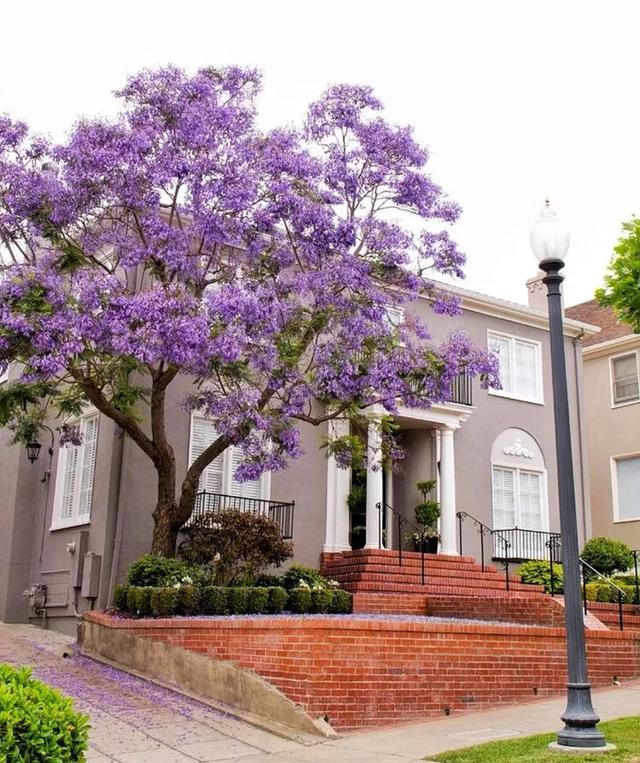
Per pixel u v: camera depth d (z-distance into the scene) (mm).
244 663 10344
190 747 8672
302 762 8031
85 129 13211
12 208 13078
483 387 14375
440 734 9039
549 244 8797
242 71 14484
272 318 12820
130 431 14109
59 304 11828
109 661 12867
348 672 9695
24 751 4945
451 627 10594
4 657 13344
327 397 13766
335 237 13758
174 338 11938
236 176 13461
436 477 20281
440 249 14891
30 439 14945
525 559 20797
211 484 17000
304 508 17984
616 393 26453
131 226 14125
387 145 14750
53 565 17625
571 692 7855
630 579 19453
